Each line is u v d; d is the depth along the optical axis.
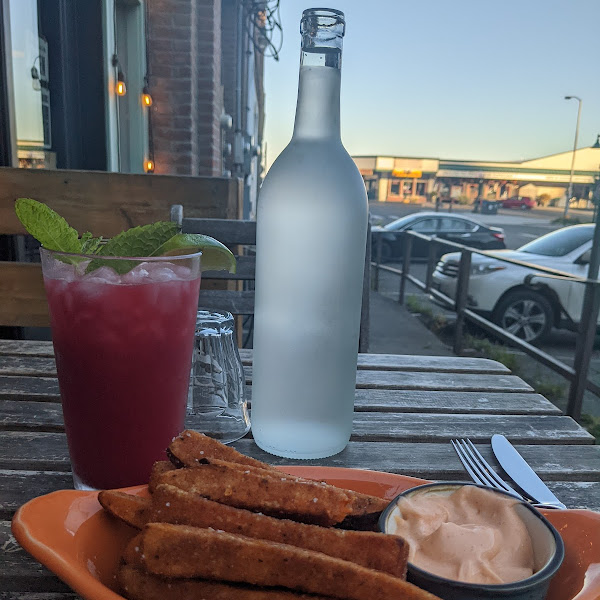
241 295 1.77
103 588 0.42
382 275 9.79
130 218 1.93
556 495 0.72
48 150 3.30
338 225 0.73
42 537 0.47
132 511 0.50
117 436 0.64
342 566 0.41
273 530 0.45
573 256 5.17
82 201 1.90
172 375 0.65
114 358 0.61
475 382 1.20
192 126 4.79
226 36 7.46
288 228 0.73
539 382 4.14
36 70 3.11
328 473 0.64
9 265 1.68
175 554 0.42
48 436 0.84
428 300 7.21
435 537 0.49
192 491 0.49
